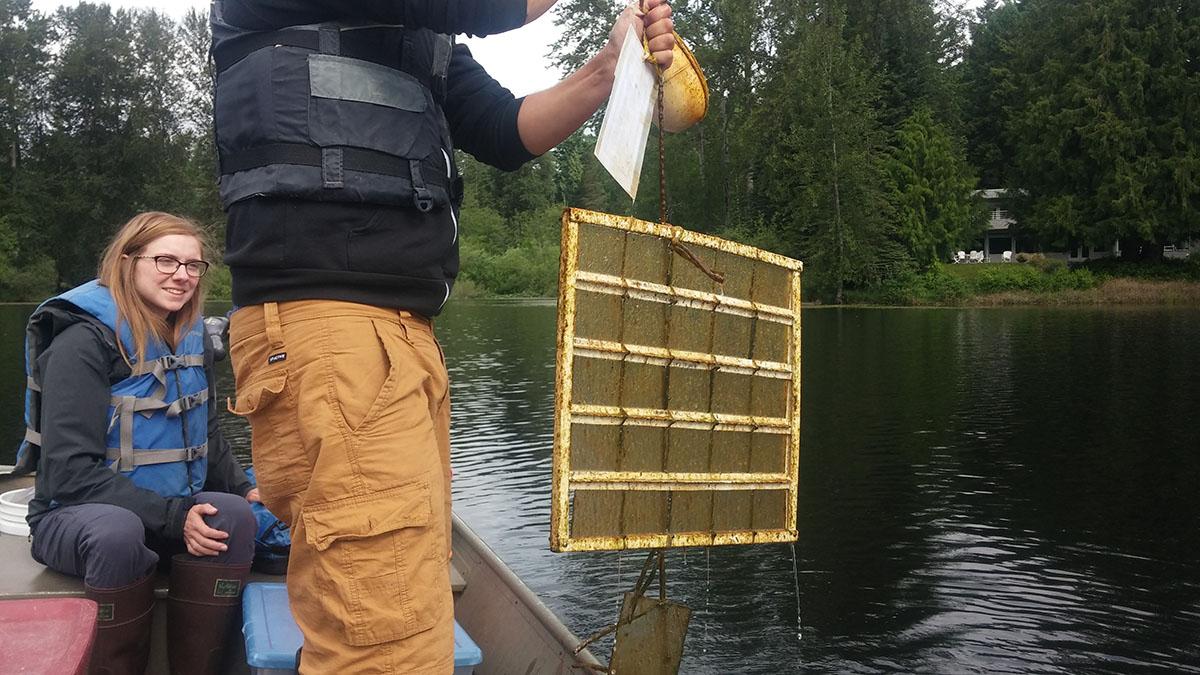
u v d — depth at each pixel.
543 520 7.87
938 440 11.53
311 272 1.69
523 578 6.61
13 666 1.75
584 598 6.29
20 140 53.28
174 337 2.91
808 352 22.56
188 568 2.70
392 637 1.64
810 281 46.00
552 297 59.12
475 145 2.17
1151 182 48.84
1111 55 49.84
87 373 2.75
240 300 1.75
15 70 52.84
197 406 2.91
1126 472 9.88
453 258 1.86
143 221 2.84
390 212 1.72
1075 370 18.39
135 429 2.80
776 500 2.31
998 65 59.19
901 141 49.97
